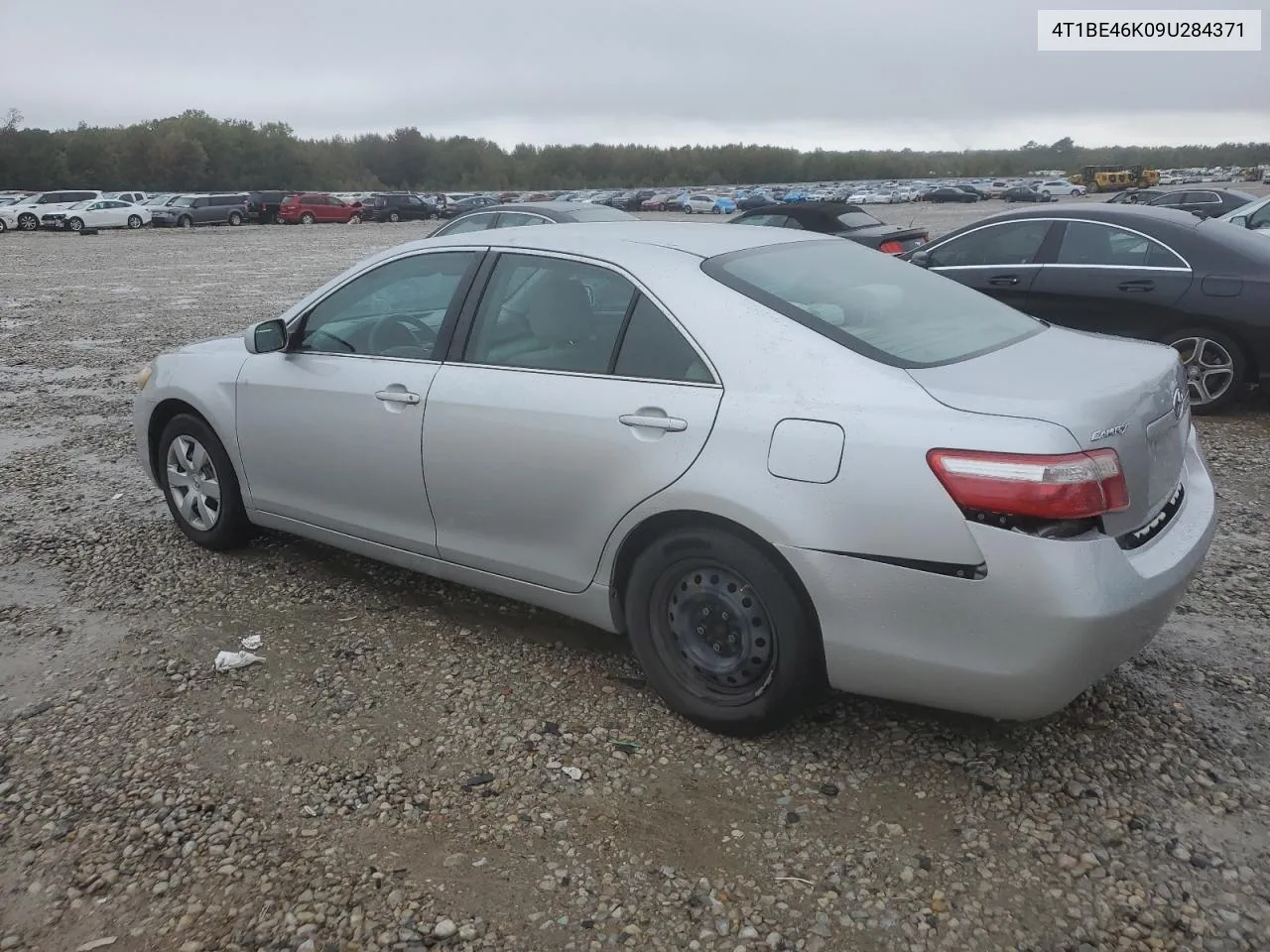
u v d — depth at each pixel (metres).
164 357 5.04
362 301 4.20
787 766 3.10
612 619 3.47
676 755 3.18
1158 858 2.66
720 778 3.05
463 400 3.66
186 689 3.63
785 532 2.88
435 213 54.78
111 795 3.01
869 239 13.33
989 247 8.25
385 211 52.44
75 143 93.81
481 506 3.68
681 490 3.07
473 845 2.77
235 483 4.73
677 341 3.22
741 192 78.62
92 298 16.97
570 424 3.35
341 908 2.54
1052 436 2.61
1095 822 2.80
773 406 2.96
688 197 66.69
